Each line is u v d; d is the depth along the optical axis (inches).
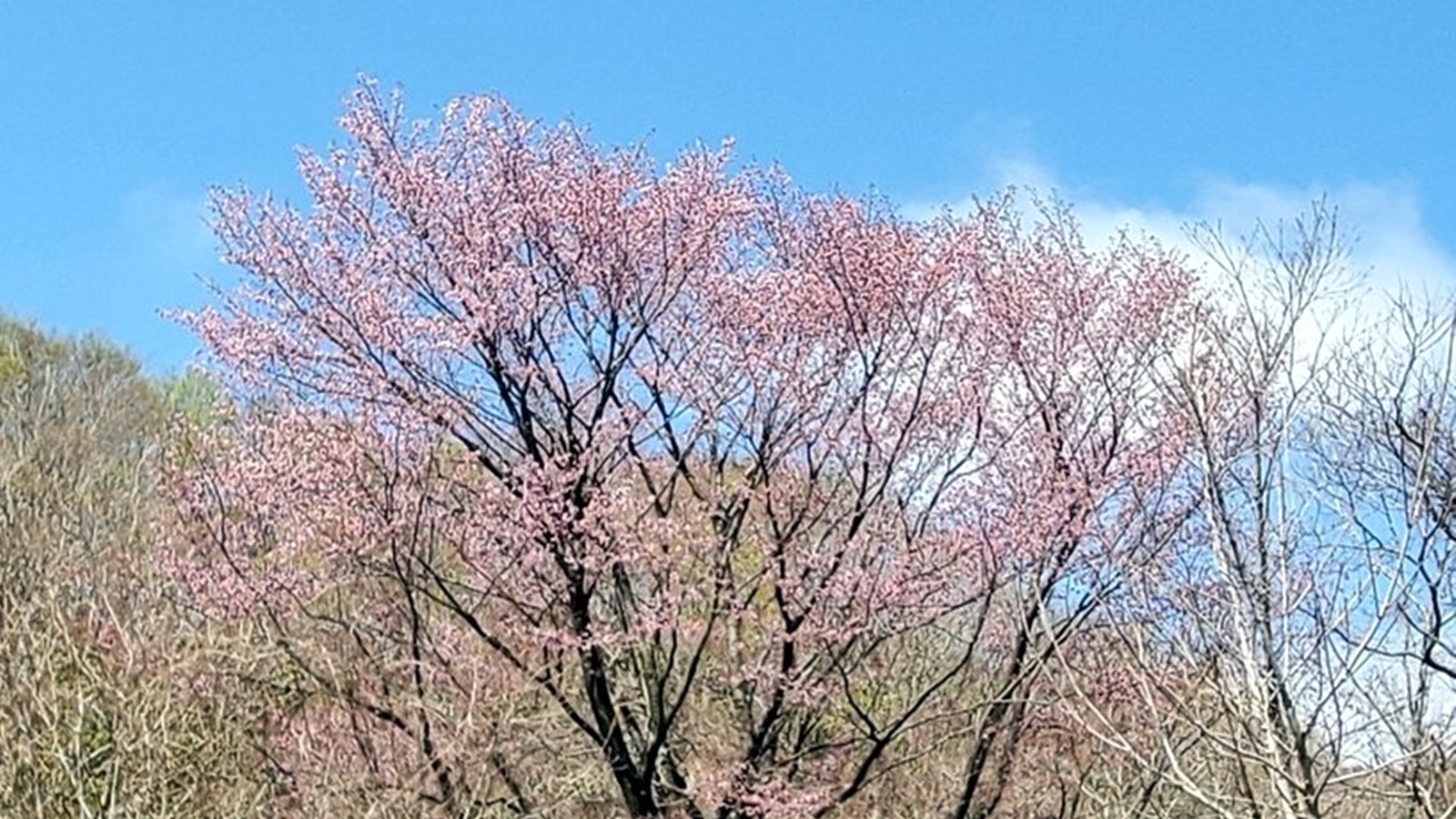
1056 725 617.3
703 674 640.4
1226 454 510.3
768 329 623.2
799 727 647.1
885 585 595.2
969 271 647.1
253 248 598.5
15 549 776.3
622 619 603.2
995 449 630.5
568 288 606.2
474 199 598.2
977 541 601.9
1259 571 404.5
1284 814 387.5
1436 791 432.1
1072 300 641.0
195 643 681.0
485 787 611.5
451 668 623.2
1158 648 566.3
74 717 628.7
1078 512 597.9
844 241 626.8
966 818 650.8
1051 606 622.5
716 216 616.1
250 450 620.7
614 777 632.4
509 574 599.5
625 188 613.3
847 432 625.0
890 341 632.4
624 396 619.5
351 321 592.1
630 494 594.9
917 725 621.3
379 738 628.4
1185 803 600.7
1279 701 394.9
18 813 598.9
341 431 598.9
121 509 903.7
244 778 634.2
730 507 608.4
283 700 668.7
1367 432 447.8
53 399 1096.2
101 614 698.8
